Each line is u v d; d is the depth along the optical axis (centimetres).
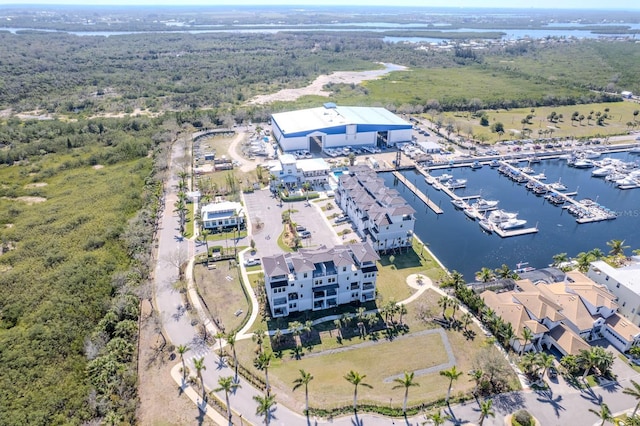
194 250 12006
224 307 9700
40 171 18350
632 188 16662
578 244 12875
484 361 7700
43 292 10238
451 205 15350
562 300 9225
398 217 11750
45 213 14425
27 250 12175
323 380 7769
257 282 10519
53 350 8550
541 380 7681
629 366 8069
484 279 10312
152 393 7544
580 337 8612
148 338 8819
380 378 7819
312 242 12275
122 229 13200
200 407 7256
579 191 16562
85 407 7400
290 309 9488
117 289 10281
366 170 15150
